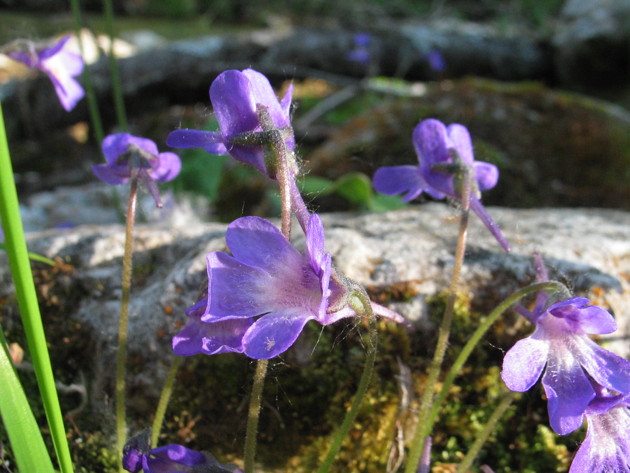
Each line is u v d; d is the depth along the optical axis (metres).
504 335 0.12
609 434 0.09
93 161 0.33
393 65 0.47
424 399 0.11
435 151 0.11
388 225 0.14
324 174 0.27
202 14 0.75
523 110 0.28
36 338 0.08
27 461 0.08
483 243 0.13
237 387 0.12
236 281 0.08
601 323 0.08
